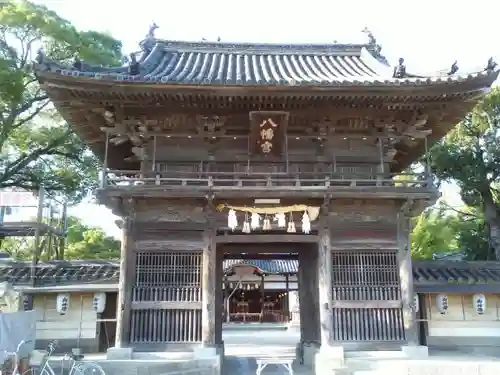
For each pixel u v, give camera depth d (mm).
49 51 24266
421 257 30016
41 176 27203
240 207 14211
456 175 26500
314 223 14578
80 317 17438
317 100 13852
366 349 13891
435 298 17328
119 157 17766
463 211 32781
